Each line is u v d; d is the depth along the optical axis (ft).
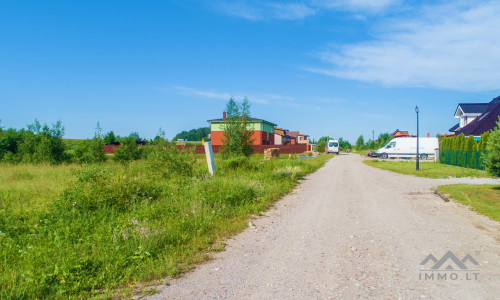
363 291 11.51
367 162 97.71
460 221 22.29
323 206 28.99
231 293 11.56
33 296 10.93
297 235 19.47
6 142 69.10
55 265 12.62
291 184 43.65
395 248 16.57
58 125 69.15
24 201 26.66
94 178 26.12
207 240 17.85
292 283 12.37
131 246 15.52
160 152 41.34
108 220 20.45
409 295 11.12
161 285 12.41
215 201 26.30
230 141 84.28
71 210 21.52
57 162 65.62
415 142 121.19
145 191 26.71
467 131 102.83
